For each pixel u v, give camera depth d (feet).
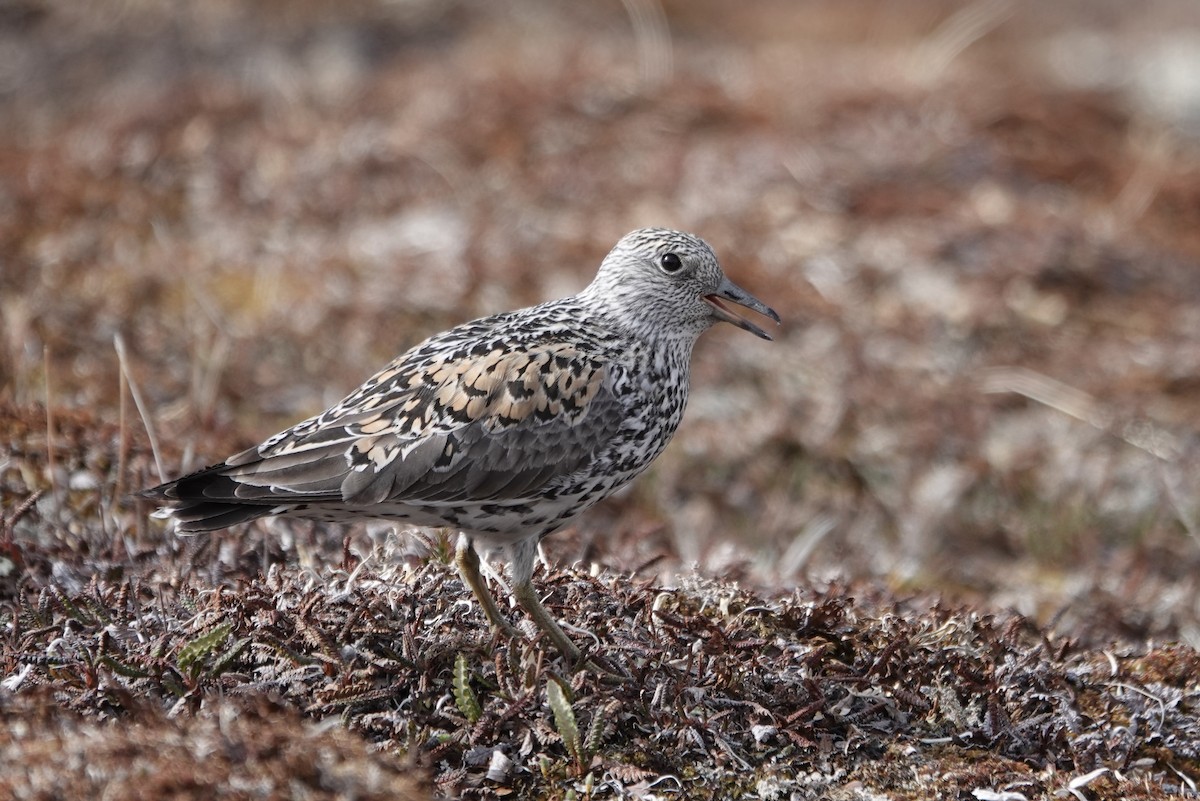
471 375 25.86
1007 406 47.50
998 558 41.88
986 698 26.14
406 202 56.03
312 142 59.47
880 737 25.07
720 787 23.65
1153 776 25.53
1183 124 73.26
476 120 60.54
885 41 86.22
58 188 55.77
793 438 44.52
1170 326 51.83
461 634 25.31
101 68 75.61
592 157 59.06
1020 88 68.85
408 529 29.99
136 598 26.11
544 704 24.02
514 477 25.79
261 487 24.76
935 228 54.34
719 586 28.09
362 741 22.08
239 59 76.43
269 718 21.39
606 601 26.91
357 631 24.77
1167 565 40.73
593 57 68.85
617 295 28.22
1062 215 57.41
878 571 38.37
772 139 60.03
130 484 32.04
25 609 26.18
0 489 31.53
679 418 28.66
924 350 49.16
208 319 47.47
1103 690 27.63
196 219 55.77
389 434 25.31
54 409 34.50
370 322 47.85
